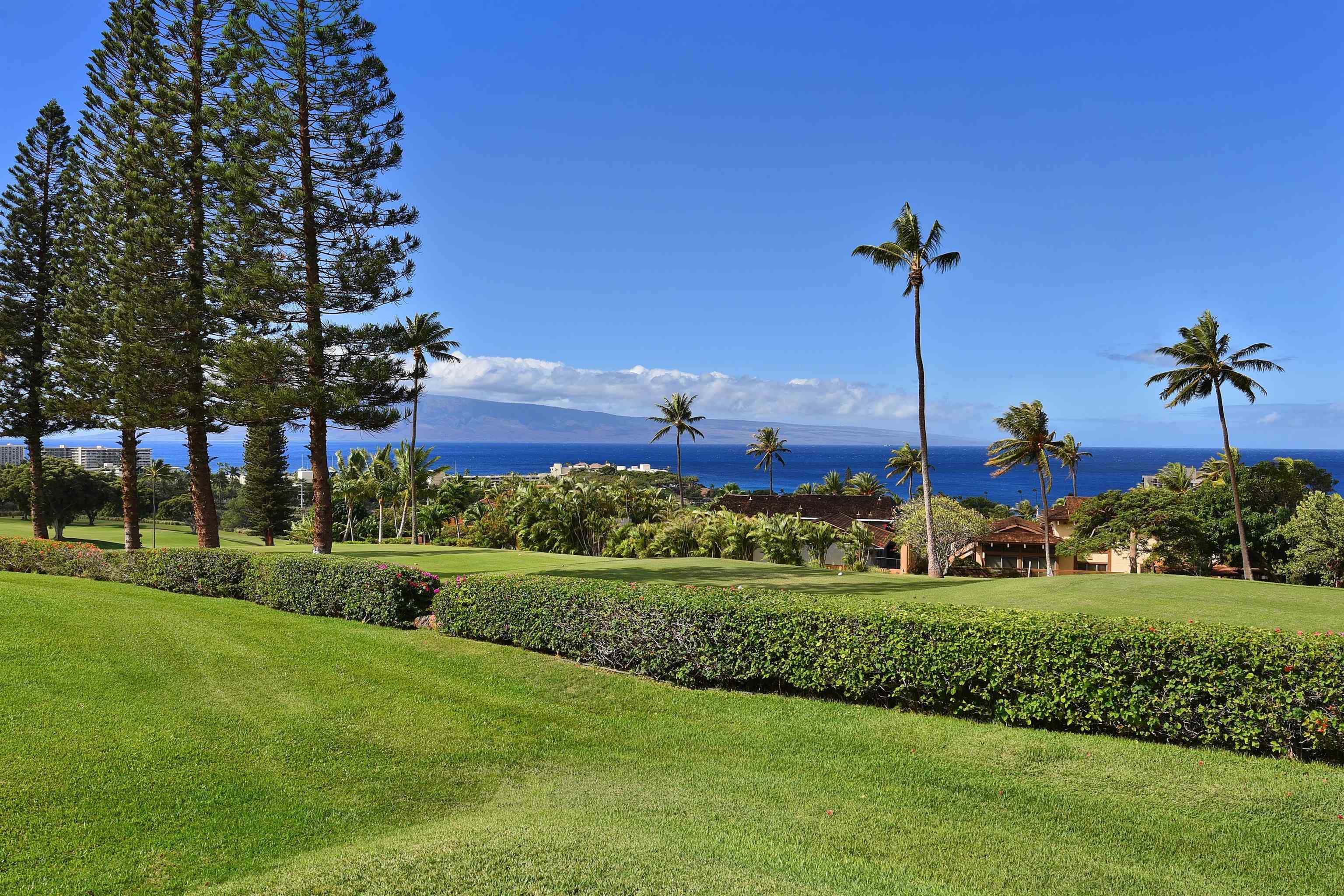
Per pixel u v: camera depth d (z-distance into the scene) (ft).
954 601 50.34
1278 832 18.67
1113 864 17.71
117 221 77.92
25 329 98.22
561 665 34.63
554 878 16.40
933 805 21.03
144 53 79.71
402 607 42.16
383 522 189.47
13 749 23.94
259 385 66.33
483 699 31.14
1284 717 22.21
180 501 221.66
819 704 28.78
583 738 27.40
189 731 26.66
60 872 17.44
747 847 18.54
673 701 30.17
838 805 21.24
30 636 37.37
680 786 23.02
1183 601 49.29
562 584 37.09
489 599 38.11
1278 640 22.85
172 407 77.92
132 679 32.22
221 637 39.78
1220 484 151.02
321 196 68.74
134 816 20.39
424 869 16.93
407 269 71.20
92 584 56.70
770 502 186.29
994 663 25.85
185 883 17.15
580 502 146.72
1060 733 24.91
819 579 61.31
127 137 79.97
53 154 99.50
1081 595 52.75
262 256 67.62
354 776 23.90
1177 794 20.65
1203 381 118.73
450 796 22.82
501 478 228.02
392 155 70.28
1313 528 118.93
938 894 16.20
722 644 30.81
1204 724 23.22
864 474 292.40
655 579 59.16
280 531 159.43
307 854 18.85
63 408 85.35
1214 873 17.26
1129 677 24.25
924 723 26.32
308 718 28.63
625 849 18.04
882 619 27.94
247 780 23.13
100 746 24.68
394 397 72.49
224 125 67.26
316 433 68.74
